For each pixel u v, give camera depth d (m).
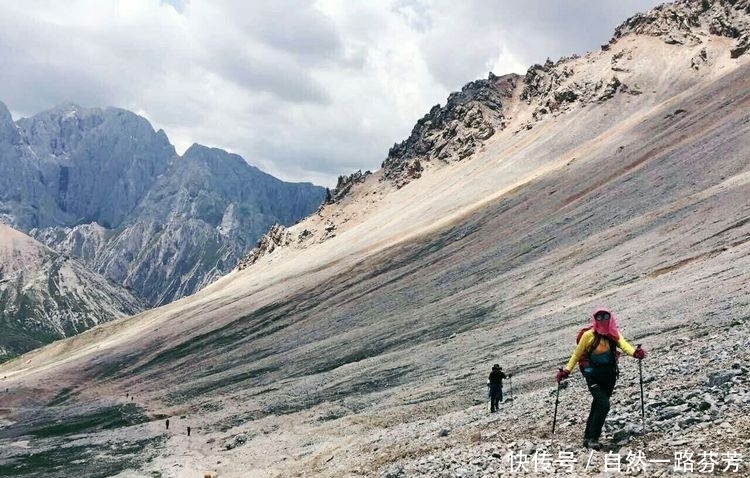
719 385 14.37
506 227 121.00
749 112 106.00
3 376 189.12
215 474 46.06
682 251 59.16
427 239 140.75
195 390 101.81
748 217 59.31
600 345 12.48
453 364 55.84
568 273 73.50
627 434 13.04
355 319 106.69
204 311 170.88
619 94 199.75
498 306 74.88
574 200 114.25
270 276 195.88
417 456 19.75
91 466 70.88
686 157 101.12
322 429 50.66
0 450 88.38
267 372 95.31
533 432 16.31
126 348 158.12
